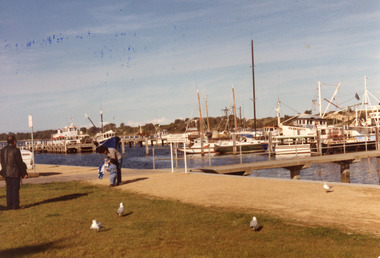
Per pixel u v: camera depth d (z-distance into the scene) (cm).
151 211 924
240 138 6650
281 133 6700
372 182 3122
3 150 1017
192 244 632
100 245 636
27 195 1252
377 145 4359
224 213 877
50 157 10200
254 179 1527
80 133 12725
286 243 623
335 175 3500
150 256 572
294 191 1177
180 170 2066
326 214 834
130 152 10425
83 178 1838
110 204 1045
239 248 601
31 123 2030
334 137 5447
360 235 652
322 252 566
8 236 707
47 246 639
